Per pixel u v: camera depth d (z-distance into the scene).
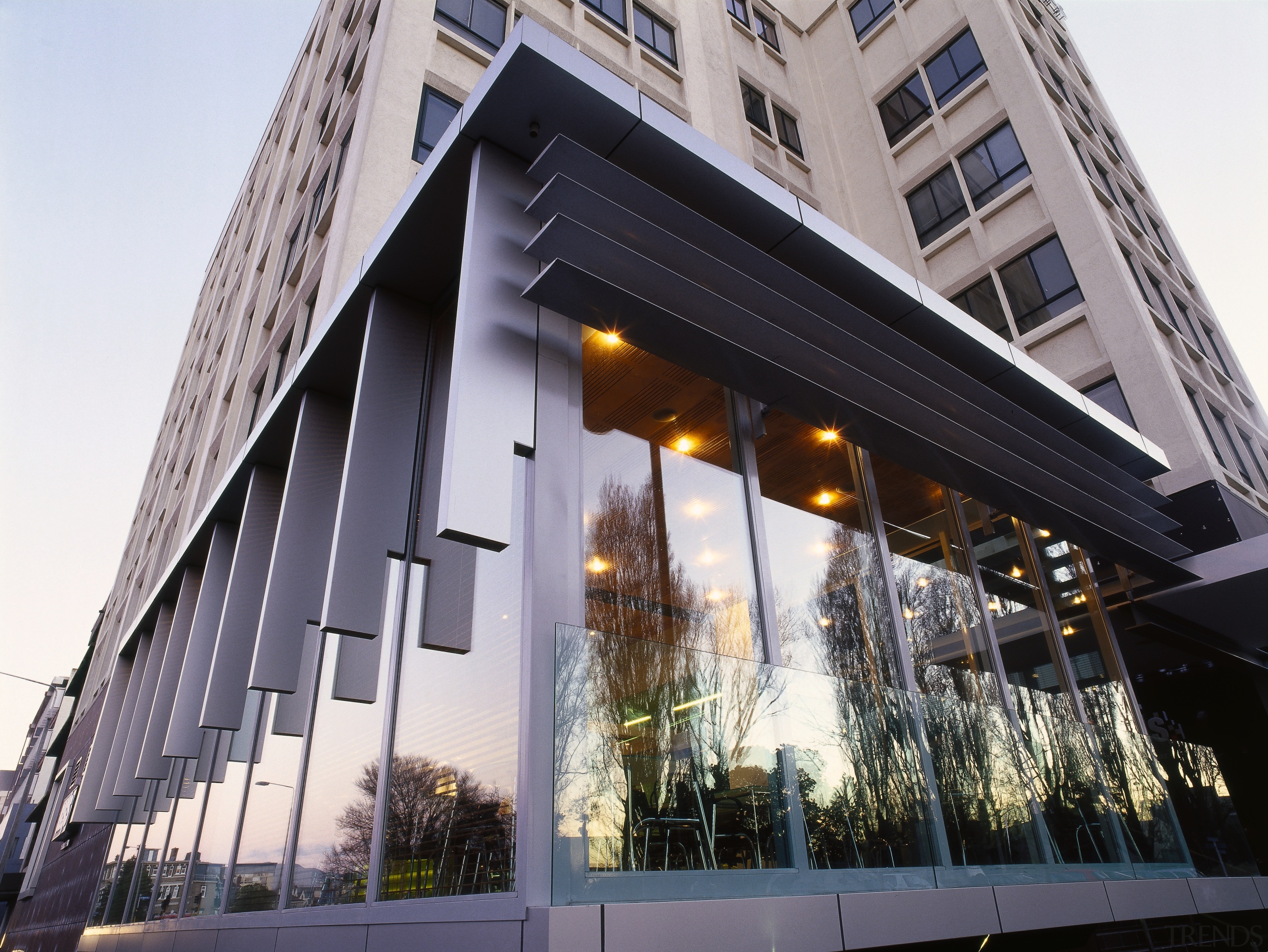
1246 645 10.67
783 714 5.07
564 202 4.95
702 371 5.67
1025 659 8.45
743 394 6.24
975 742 6.21
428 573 5.87
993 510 9.23
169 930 8.79
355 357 7.41
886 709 5.71
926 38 19.66
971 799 5.85
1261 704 10.14
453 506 4.07
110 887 12.20
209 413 20.34
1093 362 13.56
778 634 6.04
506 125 5.38
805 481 7.19
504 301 4.96
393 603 6.44
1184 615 9.97
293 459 7.36
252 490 8.72
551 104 5.26
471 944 3.91
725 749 4.67
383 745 5.75
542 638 4.38
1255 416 17.72
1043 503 7.89
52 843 24.59
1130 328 13.27
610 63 16.02
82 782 13.29
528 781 3.93
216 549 9.66
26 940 22.95
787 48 22.70
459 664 5.10
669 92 17.08
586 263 4.92
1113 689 9.10
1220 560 9.41
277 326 14.56
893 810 5.29
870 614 7.04
